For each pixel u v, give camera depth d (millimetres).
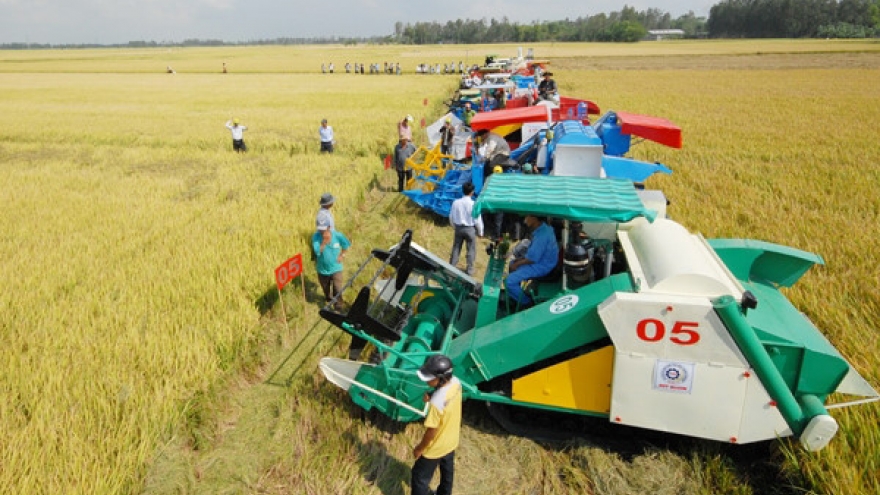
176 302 6645
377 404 4828
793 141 17438
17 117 25906
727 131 19672
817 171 13273
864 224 9094
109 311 6344
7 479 3922
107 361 5355
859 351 5211
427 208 11148
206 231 9234
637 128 9477
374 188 13266
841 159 14656
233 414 5203
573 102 16766
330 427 4926
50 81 50781
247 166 14766
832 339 5566
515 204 4484
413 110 25875
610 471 4312
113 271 7621
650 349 3961
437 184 10984
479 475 4434
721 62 63500
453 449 3869
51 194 12000
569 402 4438
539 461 4555
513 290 5246
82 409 4676
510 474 4445
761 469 4355
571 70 56438
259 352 6070
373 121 22594
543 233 5105
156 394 4855
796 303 6277
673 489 4152
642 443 4629
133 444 4340
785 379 4039
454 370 4695
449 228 10531
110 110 28641
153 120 24594
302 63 79312
